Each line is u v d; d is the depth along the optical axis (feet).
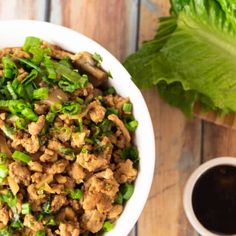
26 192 1.72
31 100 1.77
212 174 2.10
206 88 2.03
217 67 2.01
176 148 2.18
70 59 1.86
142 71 2.05
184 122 2.18
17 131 1.73
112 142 1.81
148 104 2.18
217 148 2.19
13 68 1.78
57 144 1.73
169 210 2.16
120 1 2.20
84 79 1.79
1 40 1.89
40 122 1.71
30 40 1.86
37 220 1.71
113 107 1.84
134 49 2.19
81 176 1.73
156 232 2.15
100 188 1.73
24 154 1.70
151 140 1.80
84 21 2.19
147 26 2.20
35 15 2.19
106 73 1.87
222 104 2.04
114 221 1.81
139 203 1.78
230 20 1.95
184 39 2.03
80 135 1.73
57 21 2.19
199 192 2.10
